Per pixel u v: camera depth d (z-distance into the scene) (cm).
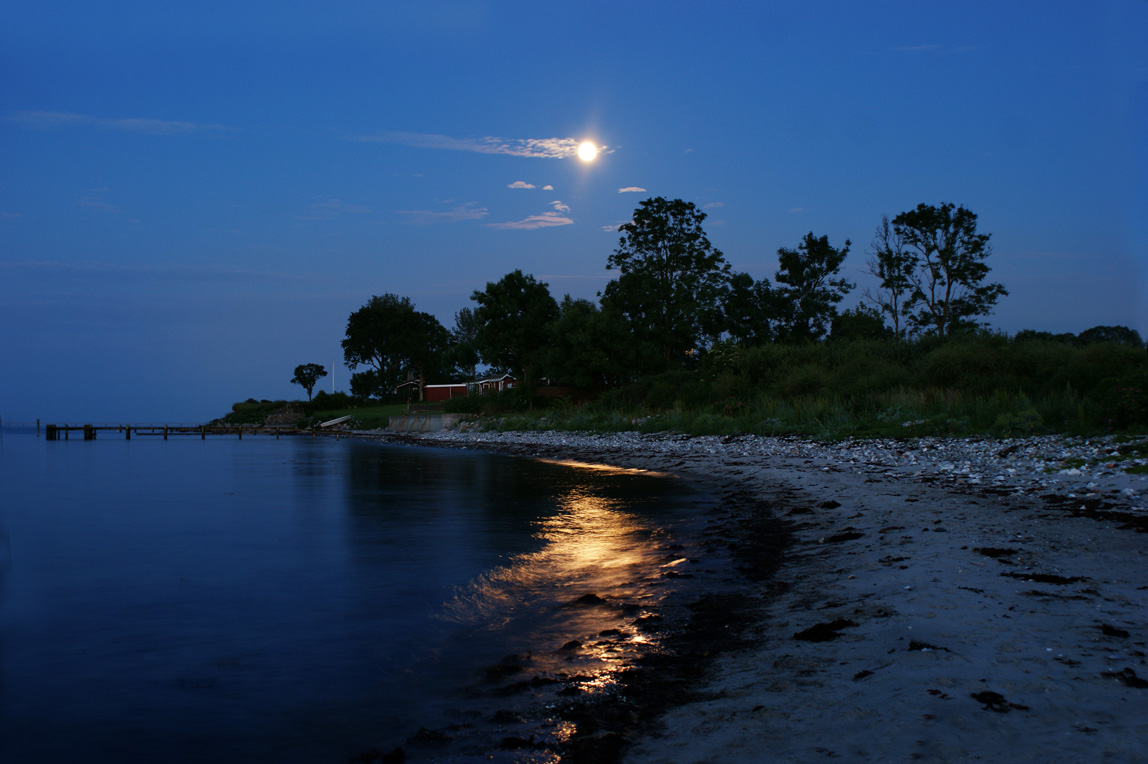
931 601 631
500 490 1983
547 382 6494
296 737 480
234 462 3675
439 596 841
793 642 582
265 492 2077
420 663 616
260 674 600
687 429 3503
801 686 482
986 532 905
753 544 1028
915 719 404
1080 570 695
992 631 538
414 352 11812
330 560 1059
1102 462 1354
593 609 756
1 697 559
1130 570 687
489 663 607
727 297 6838
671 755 402
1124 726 373
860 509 1186
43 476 2808
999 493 1215
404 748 449
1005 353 2873
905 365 3509
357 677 589
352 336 13300
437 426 6969
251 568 1015
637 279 6738
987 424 2202
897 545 887
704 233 7056
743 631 633
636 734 439
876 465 1783
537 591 852
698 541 1091
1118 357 2389
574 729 455
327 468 3092
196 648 673
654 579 864
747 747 399
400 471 2823
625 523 1321
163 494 2059
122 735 490
